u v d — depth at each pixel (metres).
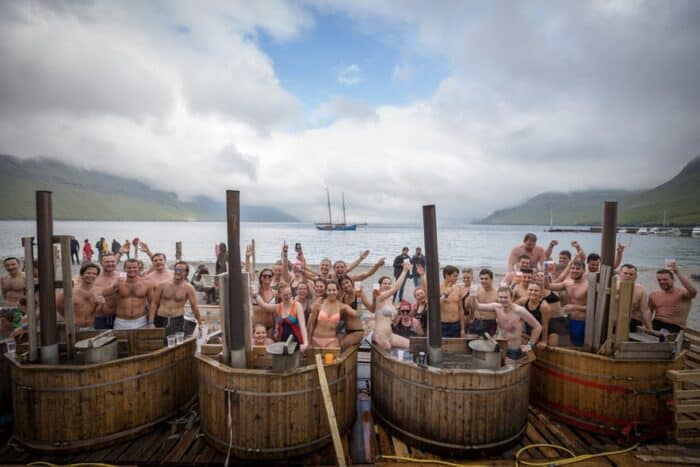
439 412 4.49
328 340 5.63
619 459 4.39
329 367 4.58
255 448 4.30
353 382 5.10
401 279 6.13
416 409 4.64
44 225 4.65
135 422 4.71
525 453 4.52
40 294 4.67
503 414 4.50
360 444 4.70
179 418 5.17
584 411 4.98
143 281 6.36
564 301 6.82
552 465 4.28
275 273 9.60
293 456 4.37
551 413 5.31
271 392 4.26
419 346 5.42
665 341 5.17
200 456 4.39
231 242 4.62
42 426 4.40
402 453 4.53
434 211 4.79
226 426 4.38
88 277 6.07
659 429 4.77
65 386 4.37
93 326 6.46
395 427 4.86
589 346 5.34
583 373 4.98
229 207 4.59
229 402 4.32
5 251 38.91
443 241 74.75
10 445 4.54
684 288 6.23
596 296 5.29
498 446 4.48
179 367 5.25
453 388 4.43
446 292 6.75
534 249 8.78
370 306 6.42
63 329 5.23
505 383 4.47
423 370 4.56
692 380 4.61
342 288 6.41
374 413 5.35
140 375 4.73
